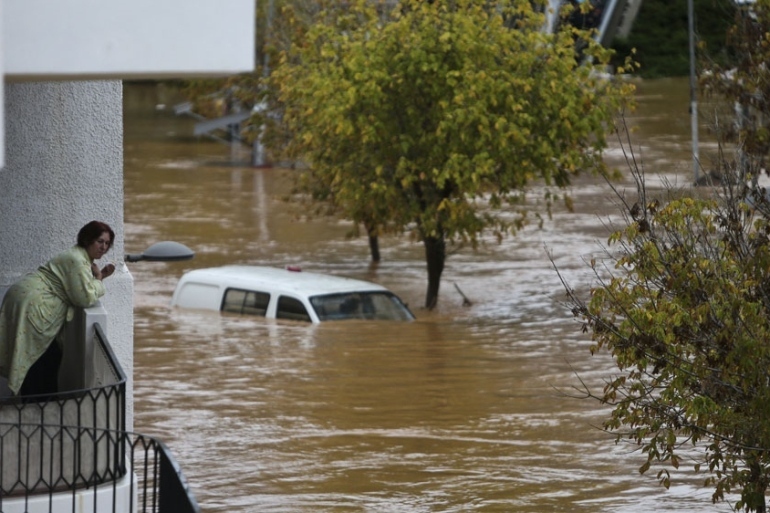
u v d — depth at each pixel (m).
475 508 35.66
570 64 68.31
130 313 35.12
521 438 42.78
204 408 47.06
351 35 73.25
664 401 30.19
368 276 81.12
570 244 91.19
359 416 45.84
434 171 66.56
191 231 98.62
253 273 71.12
